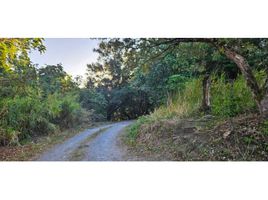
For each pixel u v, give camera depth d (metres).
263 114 4.91
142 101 15.59
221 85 7.31
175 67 9.35
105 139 8.06
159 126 6.85
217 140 4.92
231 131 4.88
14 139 7.43
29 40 6.35
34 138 8.49
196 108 7.74
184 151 5.18
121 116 17.81
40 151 6.72
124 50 6.74
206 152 4.88
